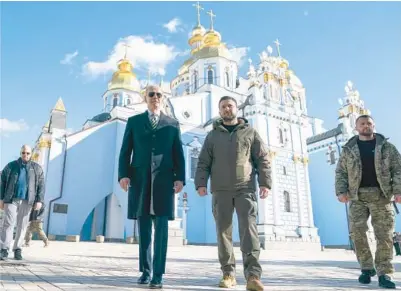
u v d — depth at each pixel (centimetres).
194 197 3195
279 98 3294
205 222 3167
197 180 464
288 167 3048
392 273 455
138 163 441
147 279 420
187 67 4519
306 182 3098
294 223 2900
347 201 516
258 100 3094
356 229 500
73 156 2847
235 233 2634
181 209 2958
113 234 2867
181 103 3525
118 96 4672
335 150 3456
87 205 2805
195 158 3331
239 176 442
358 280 518
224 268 432
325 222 3406
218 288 405
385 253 463
